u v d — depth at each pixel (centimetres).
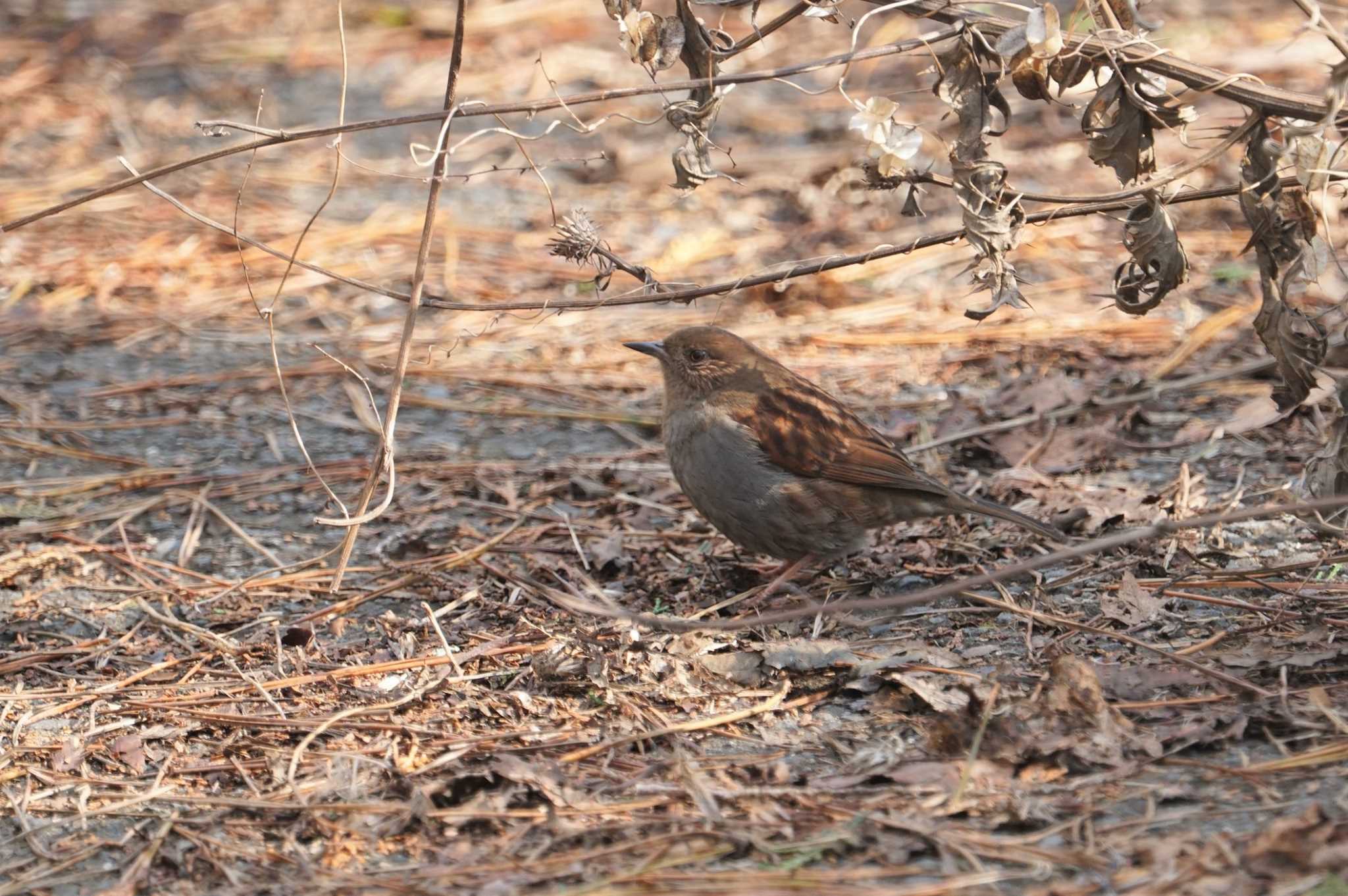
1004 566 1010
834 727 801
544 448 1299
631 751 789
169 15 2491
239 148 888
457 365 1472
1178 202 882
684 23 891
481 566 1059
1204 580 943
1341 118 835
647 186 1870
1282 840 632
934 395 1361
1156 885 622
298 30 2414
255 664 923
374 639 952
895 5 851
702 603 993
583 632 902
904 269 1634
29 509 1184
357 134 2044
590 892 646
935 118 1925
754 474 984
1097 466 1183
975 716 767
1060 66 851
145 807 762
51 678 914
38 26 2439
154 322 1578
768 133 2019
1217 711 769
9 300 1627
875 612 950
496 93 2114
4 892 693
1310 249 847
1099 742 743
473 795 747
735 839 679
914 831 677
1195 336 1425
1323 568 947
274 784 775
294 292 1642
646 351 1023
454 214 1806
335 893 667
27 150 1986
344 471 1253
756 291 1584
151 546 1117
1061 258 1653
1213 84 835
